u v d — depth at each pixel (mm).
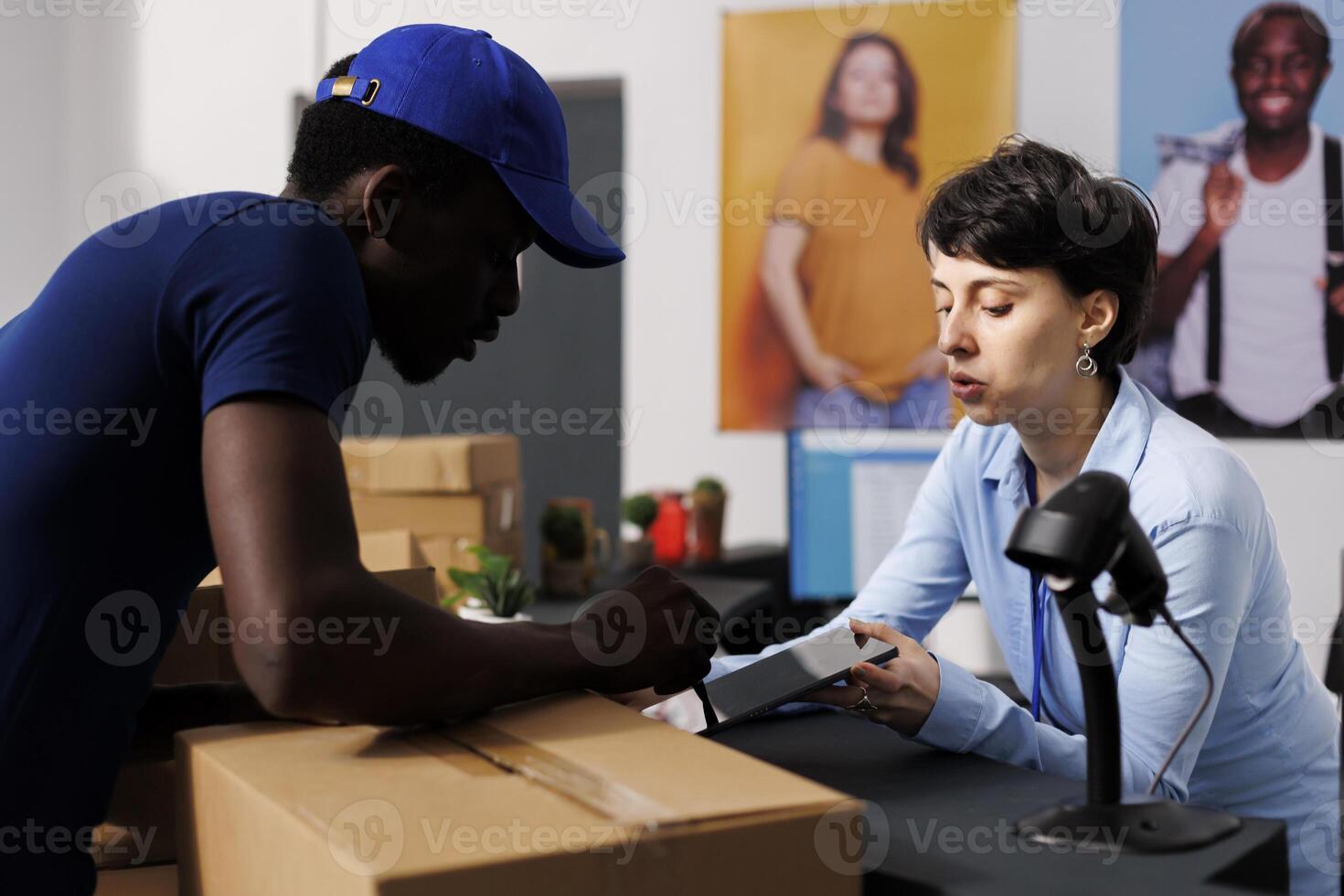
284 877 664
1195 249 3033
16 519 796
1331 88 2947
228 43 3582
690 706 1192
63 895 865
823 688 1056
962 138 3139
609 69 3344
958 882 677
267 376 761
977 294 1201
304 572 733
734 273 3293
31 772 822
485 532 2391
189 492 850
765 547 3189
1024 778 919
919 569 1466
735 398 3307
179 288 803
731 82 3270
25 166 3580
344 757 774
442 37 932
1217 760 1262
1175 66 3021
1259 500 1166
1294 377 2990
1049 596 1274
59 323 825
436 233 919
